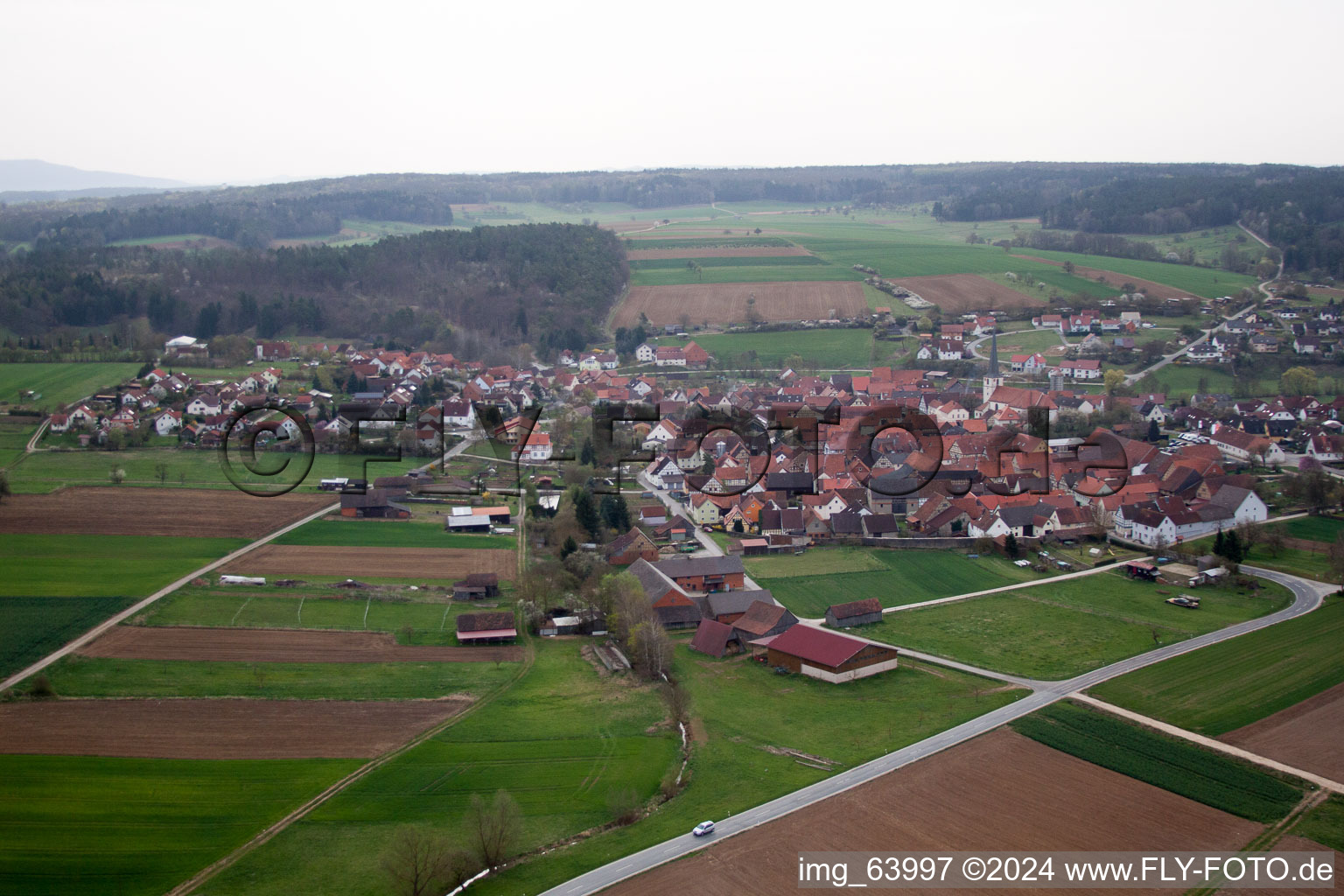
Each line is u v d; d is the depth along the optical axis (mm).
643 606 107188
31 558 121312
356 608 111500
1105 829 68750
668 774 78062
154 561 122625
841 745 82562
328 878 64562
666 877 64250
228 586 115438
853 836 68250
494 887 63656
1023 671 97812
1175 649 102125
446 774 77625
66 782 73938
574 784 76438
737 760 80188
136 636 100562
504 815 65750
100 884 63594
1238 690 91312
